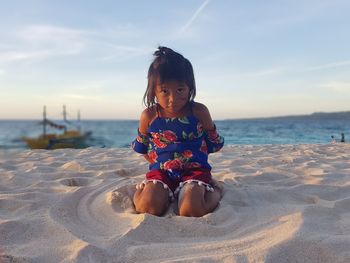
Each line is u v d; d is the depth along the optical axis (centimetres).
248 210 89
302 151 227
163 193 89
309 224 76
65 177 133
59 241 71
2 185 119
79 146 392
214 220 80
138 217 80
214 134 100
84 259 62
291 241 67
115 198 96
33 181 125
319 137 711
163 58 91
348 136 754
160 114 98
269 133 938
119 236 72
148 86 94
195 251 66
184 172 94
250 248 66
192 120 96
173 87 90
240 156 201
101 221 85
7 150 240
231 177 125
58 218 84
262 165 160
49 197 101
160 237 73
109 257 64
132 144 106
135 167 152
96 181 123
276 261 62
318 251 64
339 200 95
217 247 68
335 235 71
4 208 93
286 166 154
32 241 72
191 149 96
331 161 173
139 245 69
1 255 62
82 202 98
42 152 231
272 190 106
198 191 87
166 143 97
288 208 88
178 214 88
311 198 100
